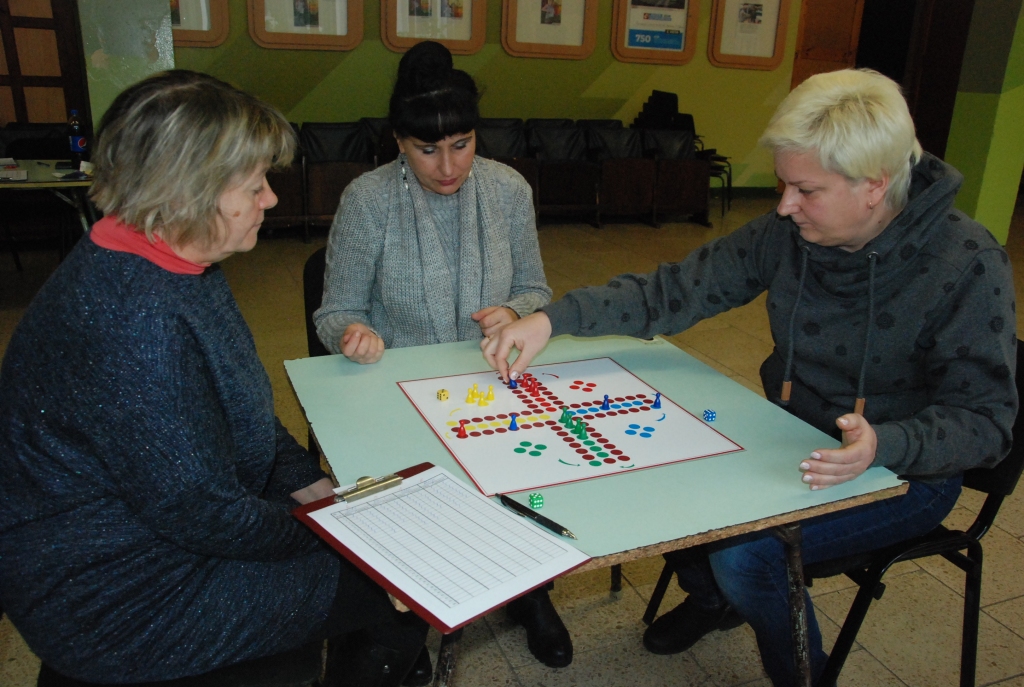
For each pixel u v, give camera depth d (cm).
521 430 135
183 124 91
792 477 123
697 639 186
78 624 100
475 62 700
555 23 707
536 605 184
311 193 580
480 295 190
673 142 675
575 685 178
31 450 96
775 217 159
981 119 527
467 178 185
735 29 761
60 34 570
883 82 127
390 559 97
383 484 112
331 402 144
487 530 104
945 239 134
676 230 664
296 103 656
